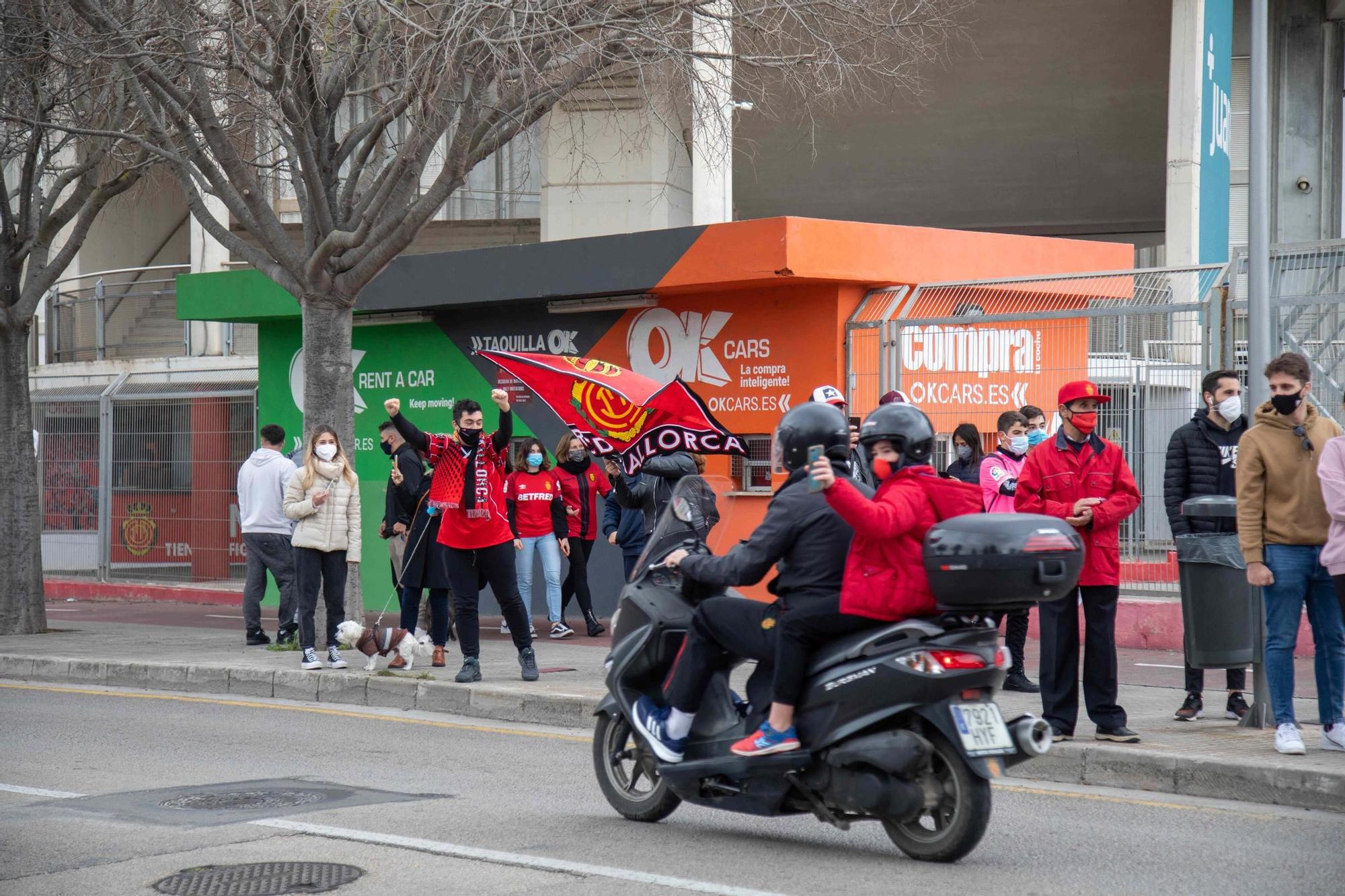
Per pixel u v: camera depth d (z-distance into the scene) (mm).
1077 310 13812
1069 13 28719
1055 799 7719
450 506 11164
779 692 6203
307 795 7793
